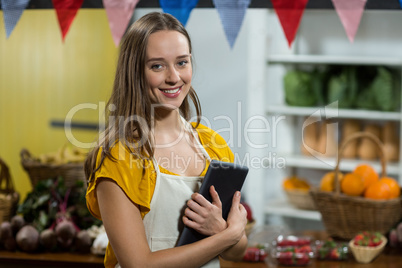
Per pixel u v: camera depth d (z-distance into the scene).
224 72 4.64
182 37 1.54
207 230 1.53
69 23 2.13
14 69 5.01
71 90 4.95
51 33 4.94
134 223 1.48
